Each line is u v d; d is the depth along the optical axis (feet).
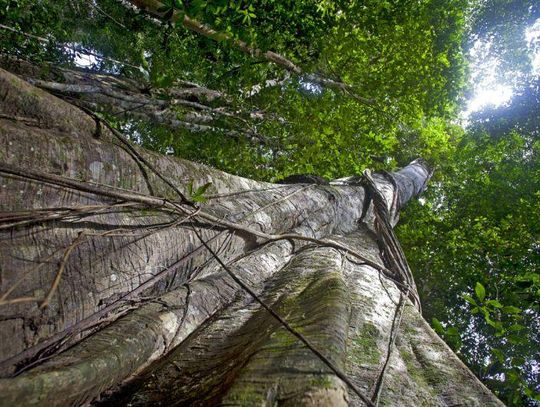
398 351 9.17
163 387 7.15
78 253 7.70
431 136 40.37
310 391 5.41
